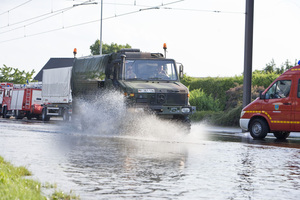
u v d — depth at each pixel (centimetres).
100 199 696
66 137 1855
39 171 949
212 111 3434
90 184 819
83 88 2406
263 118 1928
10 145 1483
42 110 4106
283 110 1847
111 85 2127
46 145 1501
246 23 2350
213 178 899
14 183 702
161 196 725
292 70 1852
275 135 2053
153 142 1655
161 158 1191
